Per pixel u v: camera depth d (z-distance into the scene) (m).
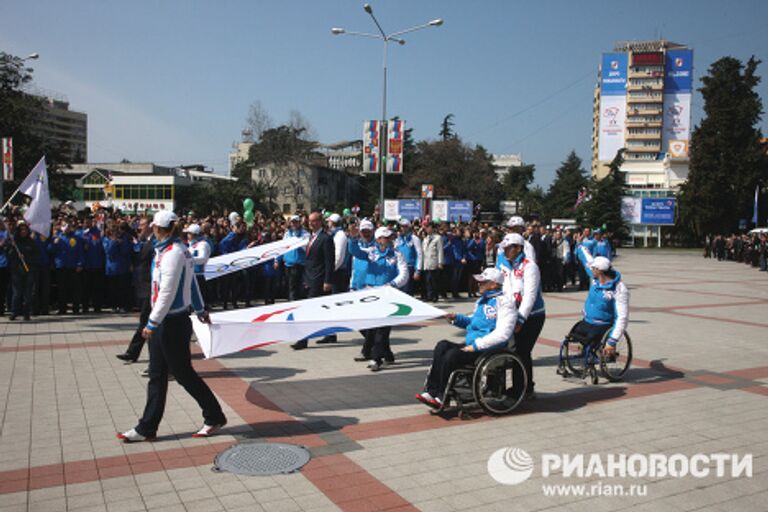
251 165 81.56
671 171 80.94
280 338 6.07
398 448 5.27
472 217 45.50
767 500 4.38
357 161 105.06
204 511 4.05
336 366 8.34
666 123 100.12
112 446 5.21
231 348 5.87
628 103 101.25
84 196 76.75
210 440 5.40
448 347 6.14
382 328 8.08
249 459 4.95
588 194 69.38
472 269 17.67
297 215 13.01
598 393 7.15
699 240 66.38
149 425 5.30
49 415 6.02
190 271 5.43
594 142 119.94
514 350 6.63
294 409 6.36
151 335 5.15
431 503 4.23
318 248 9.59
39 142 46.12
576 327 7.86
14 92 45.56
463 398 6.20
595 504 4.28
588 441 5.52
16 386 7.04
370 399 6.76
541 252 17.52
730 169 62.50
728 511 4.21
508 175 109.88
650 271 31.02
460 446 5.34
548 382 7.66
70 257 12.61
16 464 4.80
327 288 9.48
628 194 67.62
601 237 17.59
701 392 7.26
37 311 12.45
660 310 15.16
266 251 10.39
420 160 75.75
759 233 38.94
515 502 4.28
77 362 8.23
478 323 6.37
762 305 16.52
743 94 62.81
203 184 78.69
